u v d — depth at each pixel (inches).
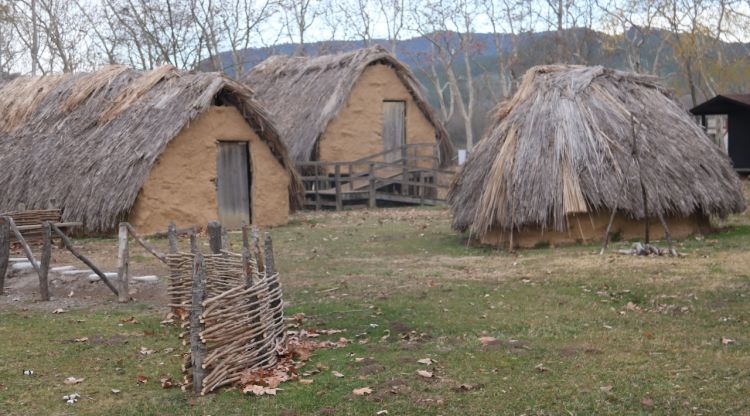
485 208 631.8
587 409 276.1
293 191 891.4
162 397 301.4
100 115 813.9
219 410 285.4
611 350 347.6
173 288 426.0
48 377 330.3
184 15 1381.6
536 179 614.9
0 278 497.7
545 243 627.2
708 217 673.0
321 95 1117.7
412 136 1184.2
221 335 308.2
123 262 471.2
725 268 504.1
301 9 1632.6
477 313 425.7
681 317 406.6
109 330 404.5
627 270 510.3
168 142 765.3
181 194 788.6
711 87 1562.5
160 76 827.4
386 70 1149.7
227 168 831.7
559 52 1555.1
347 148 1117.7
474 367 327.6
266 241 356.8
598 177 610.9
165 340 386.3
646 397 285.0
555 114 640.4
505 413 275.0
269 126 837.2
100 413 288.0
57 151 798.5
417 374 318.0
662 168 625.0
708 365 319.6
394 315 423.8
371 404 286.7
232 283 385.1
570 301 445.1
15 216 660.7
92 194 745.6
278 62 1275.8
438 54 2052.2
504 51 2057.1
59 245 677.3
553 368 323.6
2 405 297.6
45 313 444.8
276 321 353.7
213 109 810.8
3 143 856.9
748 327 382.3
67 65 1406.3
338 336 388.2
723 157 681.0
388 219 886.4
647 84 706.8
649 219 635.5
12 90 932.0
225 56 1790.1
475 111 2187.5
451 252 631.8
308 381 313.0
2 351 367.2
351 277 531.8
